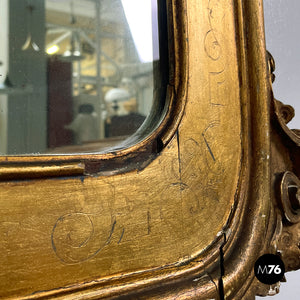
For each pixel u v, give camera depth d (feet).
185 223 1.82
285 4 2.88
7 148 1.76
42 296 1.40
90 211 1.55
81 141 1.94
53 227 1.45
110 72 2.03
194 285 1.73
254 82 2.13
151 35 1.99
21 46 1.84
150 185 1.73
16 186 1.38
